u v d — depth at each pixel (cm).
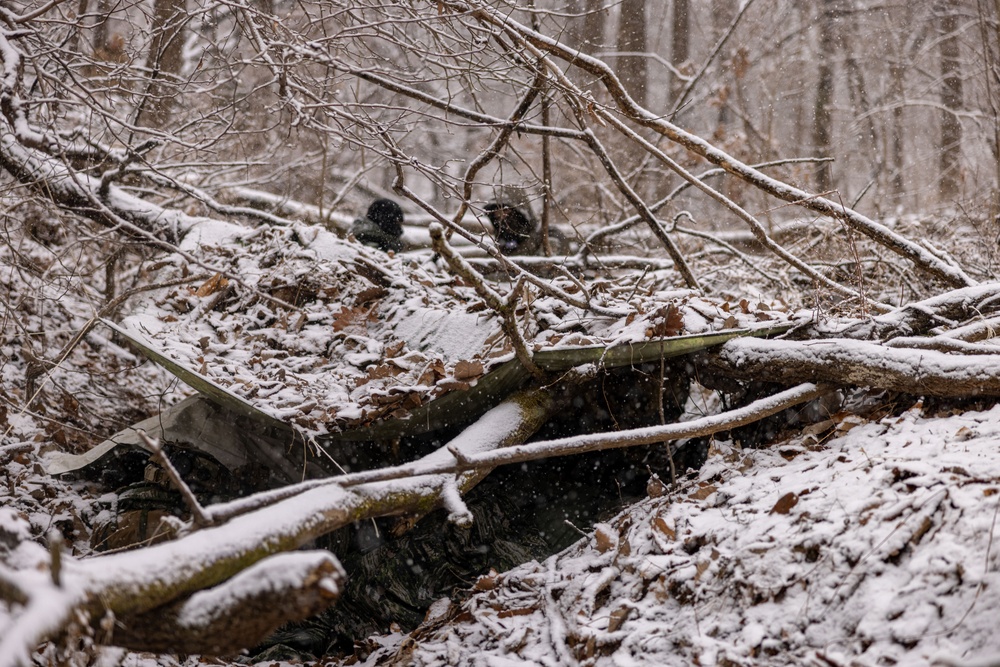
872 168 1554
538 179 735
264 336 618
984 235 884
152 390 807
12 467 638
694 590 385
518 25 632
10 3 686
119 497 614
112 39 754
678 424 450
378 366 567
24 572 263
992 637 283
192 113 926
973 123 1533
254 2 679
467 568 536
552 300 583
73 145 738
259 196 1003
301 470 562
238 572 315
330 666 494
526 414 516
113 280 812
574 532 563
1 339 685
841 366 474
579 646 391
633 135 667
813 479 419
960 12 1580
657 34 1755
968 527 331
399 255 724
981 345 470
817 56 1853
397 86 648
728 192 1252
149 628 287
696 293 604
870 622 319
